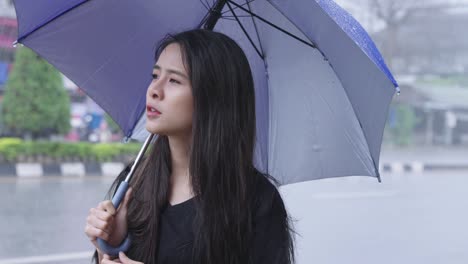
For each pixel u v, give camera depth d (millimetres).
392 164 18812
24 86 14969
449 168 19531
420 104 31609
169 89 1549
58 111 15398
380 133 1711
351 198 10992
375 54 1706
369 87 1643
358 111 1713
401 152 26891
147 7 1944
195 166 1518
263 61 1963
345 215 9000
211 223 1496
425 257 6566
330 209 9555
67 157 14477
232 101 1536
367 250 6754
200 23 1967
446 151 28750
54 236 7039
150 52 1974
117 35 1968
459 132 32750
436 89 31688
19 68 15000
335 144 1907
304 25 1646
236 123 1536
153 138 1708
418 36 29078
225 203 1513
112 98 2025
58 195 10273
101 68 1990
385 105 1658
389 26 27438
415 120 31609
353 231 7770
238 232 1513
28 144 13930
